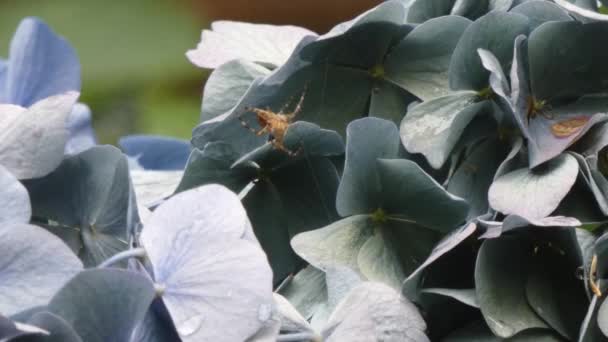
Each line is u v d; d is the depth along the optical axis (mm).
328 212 370
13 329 302
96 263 346
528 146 358
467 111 359
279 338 331
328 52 371
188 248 324
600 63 364
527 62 365
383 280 354
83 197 345
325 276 362
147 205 370
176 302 319
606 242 341
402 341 339
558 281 350
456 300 352
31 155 332
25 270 311
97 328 313
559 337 347
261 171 370
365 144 356
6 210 316
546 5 369
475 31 361
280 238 370
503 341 346
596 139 357
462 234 343
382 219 362
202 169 368
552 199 343
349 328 336
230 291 319
